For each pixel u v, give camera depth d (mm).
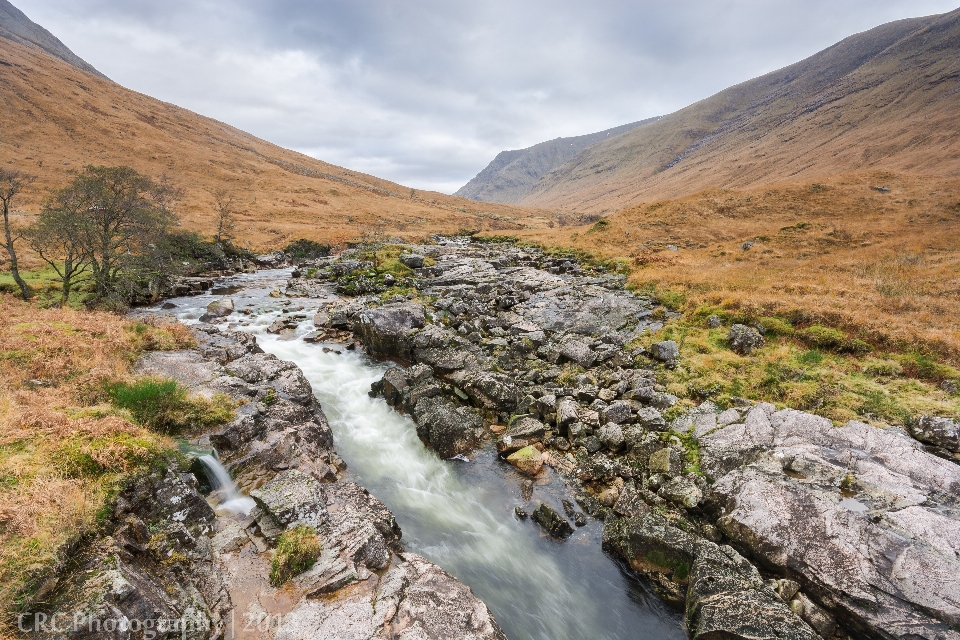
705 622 7895
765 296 21688
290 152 181125
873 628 7516
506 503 11953
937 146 106875
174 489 8430
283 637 6461
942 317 18375
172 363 14398
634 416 14383
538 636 8508
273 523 8617
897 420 12609
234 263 49625
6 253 38344
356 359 20844
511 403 15844
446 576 7820
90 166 31141
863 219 50688
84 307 25766
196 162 114688
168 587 6953
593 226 62562
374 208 118062
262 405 12773
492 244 64188
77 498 7055
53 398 10266
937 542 8203
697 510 10773
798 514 9203
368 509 9773
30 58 129625
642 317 23250
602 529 11062
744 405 14000
